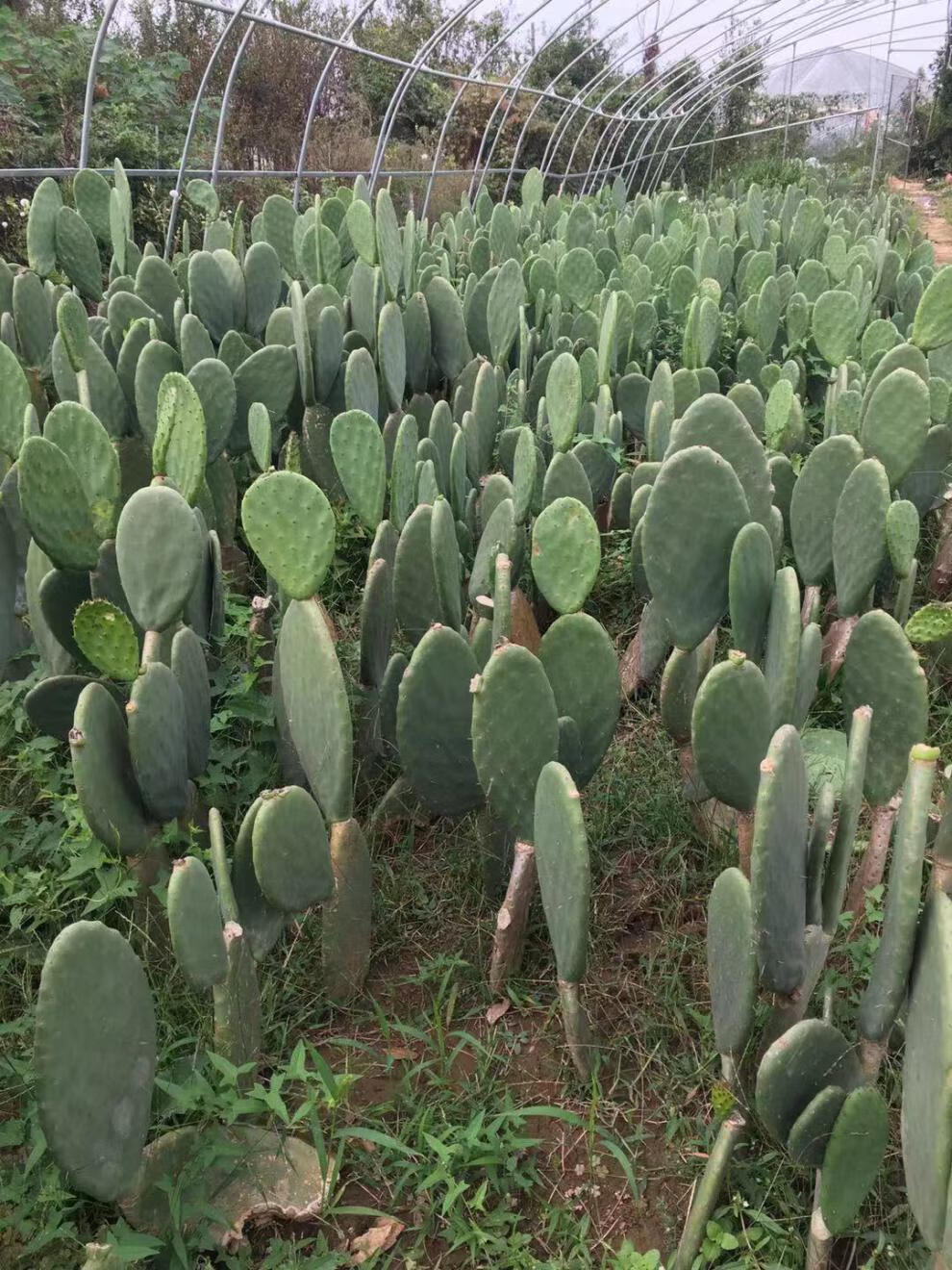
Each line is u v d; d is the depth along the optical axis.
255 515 1.90
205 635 2.72
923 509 3.49
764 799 1.49
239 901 1.94
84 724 1.81
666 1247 1.69
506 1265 1.64
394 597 2.61
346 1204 1.75
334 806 1.99
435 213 13.70
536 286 5.46
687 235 7.73
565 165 17.89
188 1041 1.86
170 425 2.45
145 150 9.48
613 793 2.58
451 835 2.50
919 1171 1.34
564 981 1.78
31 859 2.30
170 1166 1.65
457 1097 1.89
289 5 13.70
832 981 1.96
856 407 3.41
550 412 2.97
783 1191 1.68
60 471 2.21
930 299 3.46
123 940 1.50
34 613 2.60
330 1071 1.76
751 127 21.09
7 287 4.32
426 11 17.97
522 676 1.83
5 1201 1.61
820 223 7.50
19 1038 1.93
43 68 9.24
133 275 5.23
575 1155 1.83
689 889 2.39
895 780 2.05
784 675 2.02
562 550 2.01
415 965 2.21
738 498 2.14
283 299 5.41
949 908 1.32
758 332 4.89
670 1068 1.94
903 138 21.73
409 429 2.85
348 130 14.29
